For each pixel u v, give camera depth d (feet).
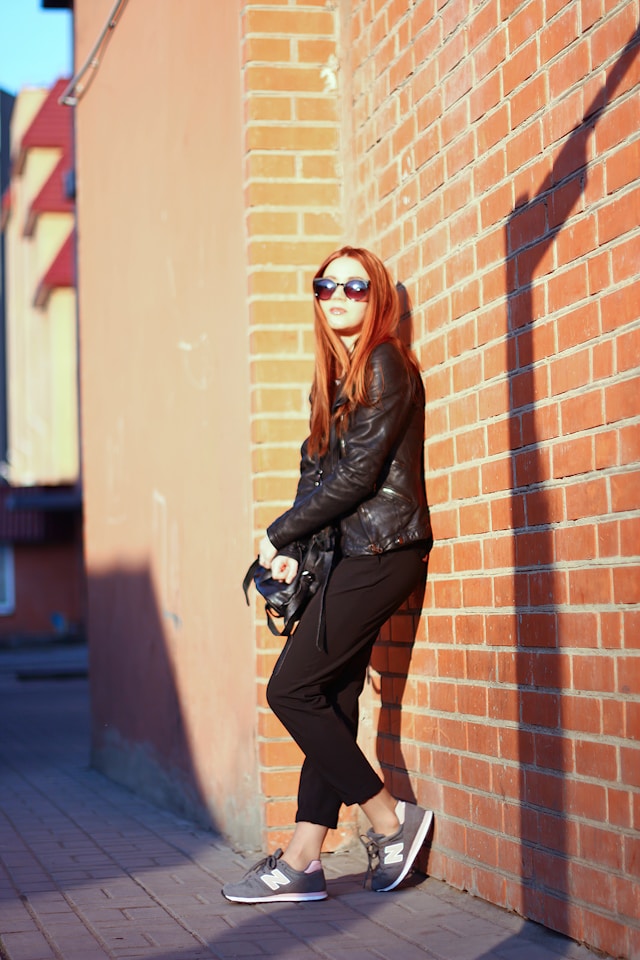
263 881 13.71
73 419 110.42
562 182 11.51
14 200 140.05
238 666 17.56
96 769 27.63
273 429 16.57
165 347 21.59
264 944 11.95
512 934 11.82
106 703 26.73
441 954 11.30
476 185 13.26
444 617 14.08
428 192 14.49
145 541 23.31
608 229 10.73
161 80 21.65
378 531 13.32
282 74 16.94
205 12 18.89
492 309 12.91
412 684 14.99
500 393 12.74
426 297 14.57
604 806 10.86
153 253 22.36
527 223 12.18
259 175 16.78
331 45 17.10
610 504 10.71
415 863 14.88
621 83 10.52
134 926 12.82
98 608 27.58
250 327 16.74
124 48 24.62
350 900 13.70
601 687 10.89
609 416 10.73
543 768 11.93
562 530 11.53
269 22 16.94
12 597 107.34
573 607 11.35
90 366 28.43
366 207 16.38
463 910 12.90
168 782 21.62
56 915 13.39
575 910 11.35
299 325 16.74
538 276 11.95
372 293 13.71
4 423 152.87
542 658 11.92
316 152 16.97
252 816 17.01
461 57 13.60
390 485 13.48
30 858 16.84
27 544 107.55
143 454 23.38
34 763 29.19
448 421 13.94
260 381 16.57
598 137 10.89
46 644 100.78
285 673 13.39
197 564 19.69
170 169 21.08
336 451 13.44
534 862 12.11
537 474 11.98
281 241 16.78
